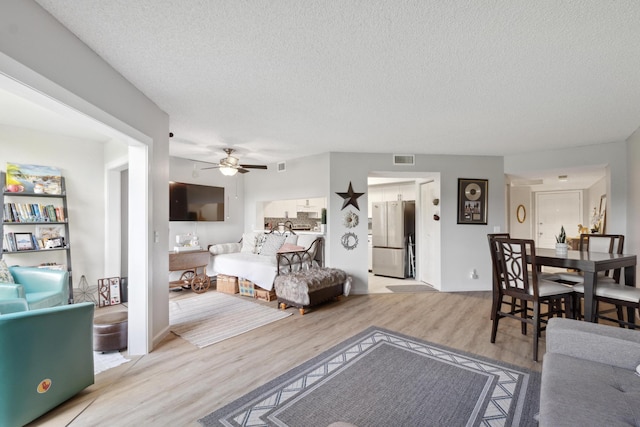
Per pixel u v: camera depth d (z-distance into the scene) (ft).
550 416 3.75
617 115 10.23
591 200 24.41
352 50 6.43
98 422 5.77
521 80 7.75
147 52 6.54
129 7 5.10
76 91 5.98
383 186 23.26
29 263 12.07
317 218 23.77
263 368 7.80
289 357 8.43
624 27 5.52
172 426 5.64
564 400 4.01
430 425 5.66
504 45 6.17
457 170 16.38
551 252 10.79
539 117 10.48
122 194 14.83
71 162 13.25
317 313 12.49
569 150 14.64
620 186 13.33
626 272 10.18
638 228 11.84
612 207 13.50
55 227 12.66
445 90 8.39
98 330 8.51
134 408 6.18
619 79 7.64
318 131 12.33
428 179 17.97
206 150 15.67
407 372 7.57
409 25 5.55
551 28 5.59
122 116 7.59
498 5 4.98
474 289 16.43
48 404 5.94
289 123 11.31
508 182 19.45
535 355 8.23
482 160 16.52
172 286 15.60
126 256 14.94
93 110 6.48
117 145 13.15
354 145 14.58
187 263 15.58
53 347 6.06
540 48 6.27
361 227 15.94
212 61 6.91
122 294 13.79
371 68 7.19
